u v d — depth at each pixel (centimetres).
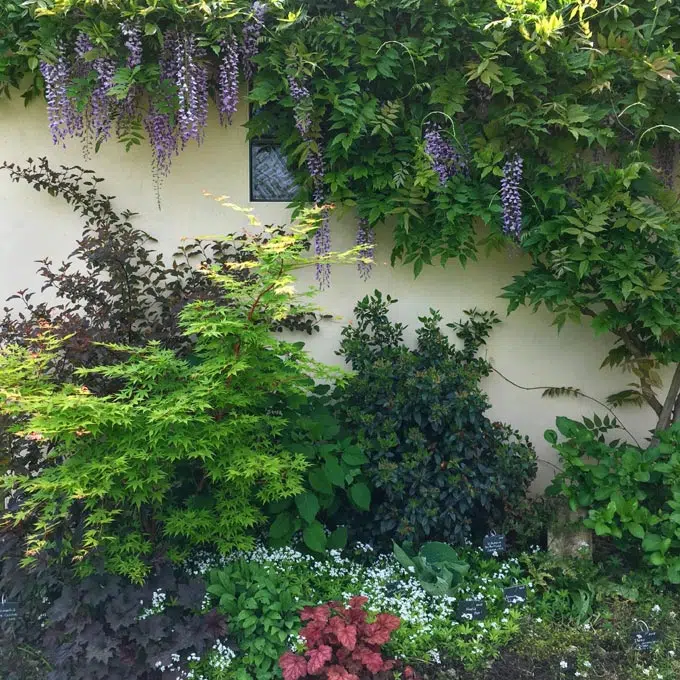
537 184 395
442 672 305
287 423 374
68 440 297
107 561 314
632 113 392
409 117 408
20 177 425
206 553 367
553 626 333
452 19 379
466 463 393
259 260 327
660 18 390
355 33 390
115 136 434
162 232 442
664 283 382
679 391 445
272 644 304
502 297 421
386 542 394
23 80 420
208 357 340
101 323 375
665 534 359
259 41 375
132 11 355
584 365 471
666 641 328
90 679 287
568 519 400
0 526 308
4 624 314
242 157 443
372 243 443
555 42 374
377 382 400
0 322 395
